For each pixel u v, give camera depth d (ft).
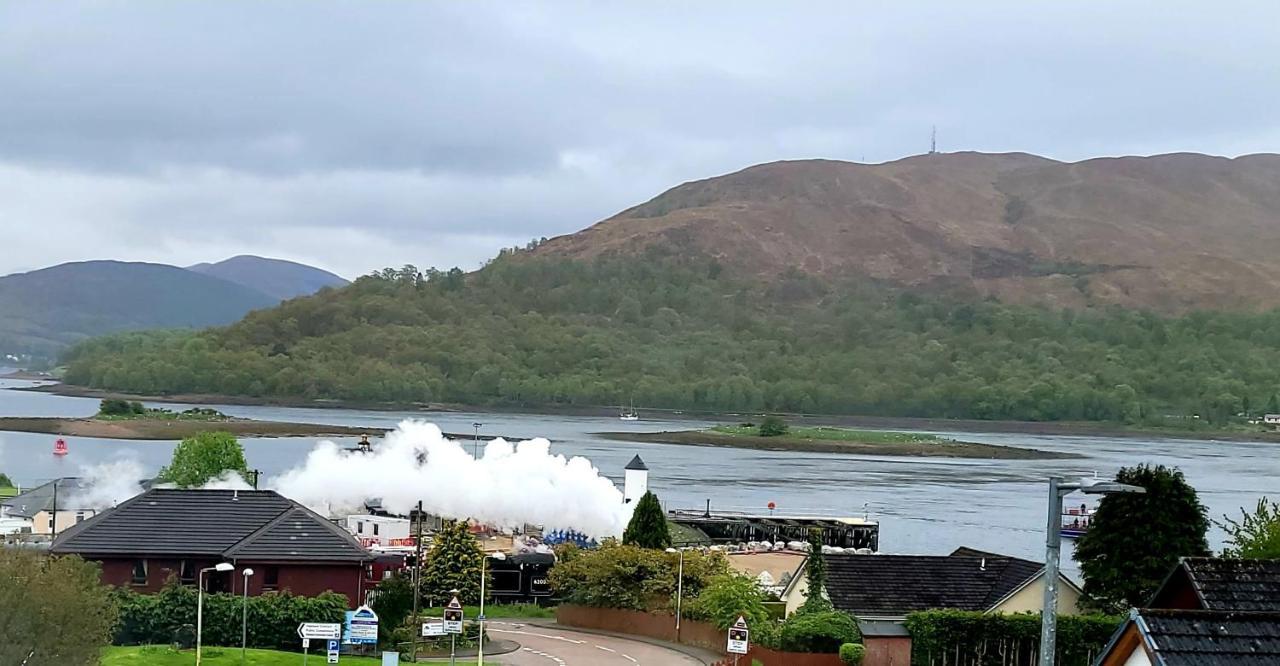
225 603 206.90
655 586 255.29
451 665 201.16
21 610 139.13
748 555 376.27
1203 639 80.64
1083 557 235.20
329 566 225.76
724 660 211.00
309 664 186.39
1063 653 208.33
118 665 171.94
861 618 222.69
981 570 241.35
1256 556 194.70
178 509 236.84
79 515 342.23
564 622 267.18
